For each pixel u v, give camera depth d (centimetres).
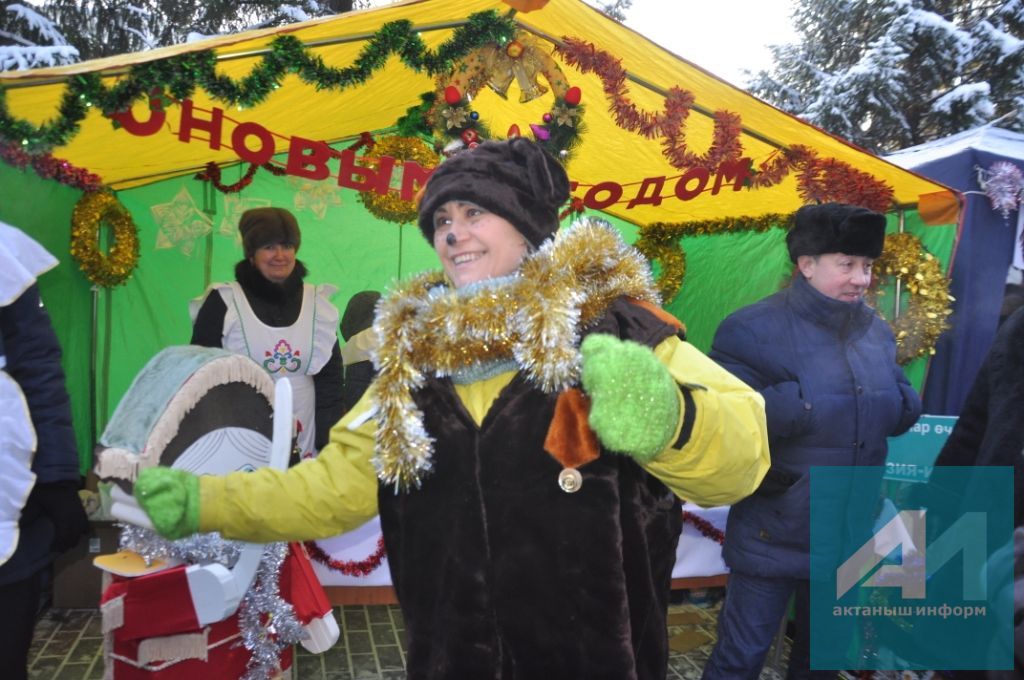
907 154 485
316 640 202
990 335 374
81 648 326
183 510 128
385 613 386
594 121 386
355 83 300
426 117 367
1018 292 376
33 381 195
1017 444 192
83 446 476
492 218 126
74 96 262
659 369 97
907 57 1280
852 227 233
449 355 120
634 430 94
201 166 480
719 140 345
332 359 344
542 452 118
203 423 166
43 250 207
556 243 121
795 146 362
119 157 404
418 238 546
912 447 316
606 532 115
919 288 363
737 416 109
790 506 237
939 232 380
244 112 366
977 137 430
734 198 455
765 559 240
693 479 107
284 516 133
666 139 343
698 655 344
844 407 236
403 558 128
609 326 117
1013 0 1280
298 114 383
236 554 176
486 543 119
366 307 377
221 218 509
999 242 377
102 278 450
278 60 280
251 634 182
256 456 174
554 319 110
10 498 182
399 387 123
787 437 239
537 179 126
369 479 136
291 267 331
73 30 1101
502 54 309
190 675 176
